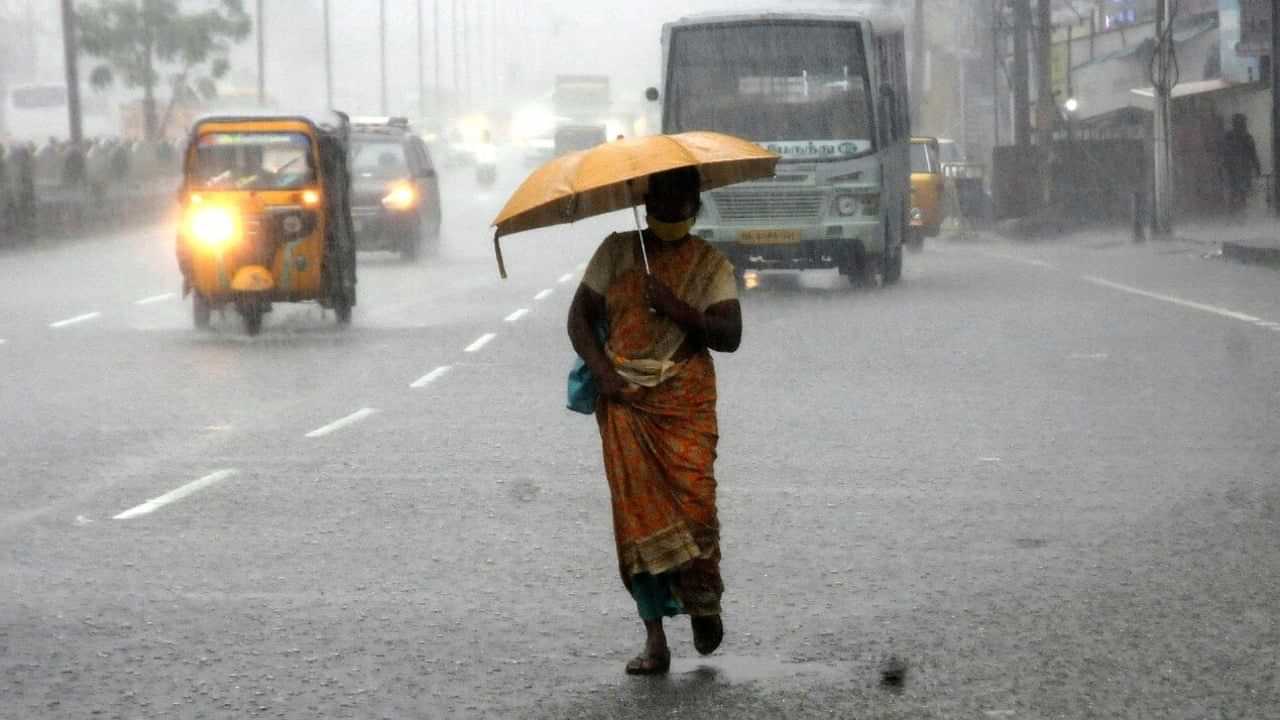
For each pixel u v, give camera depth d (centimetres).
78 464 1617
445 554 1223
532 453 1666
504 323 3023
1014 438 1722
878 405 1970
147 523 1338
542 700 875
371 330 2922
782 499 1420
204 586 1131
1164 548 1213
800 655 953
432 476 1540
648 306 897
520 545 1253
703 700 870
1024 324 2895
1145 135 6488
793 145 3622
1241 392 2028
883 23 3878
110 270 4519
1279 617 1018
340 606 1077
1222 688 877
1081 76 8238
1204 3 7812
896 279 3944
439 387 2170
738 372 2288
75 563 1202
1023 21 6425
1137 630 993
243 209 2845
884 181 3688
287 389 2161
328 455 1659
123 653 970
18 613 1060
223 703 876
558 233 6412
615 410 893
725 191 3622
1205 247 5053
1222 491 1423
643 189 920
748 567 1175
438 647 979
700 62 3647
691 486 887
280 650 975
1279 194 5369
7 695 890
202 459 1641
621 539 895
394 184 4728
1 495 1461
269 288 2844
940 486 1470
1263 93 6169
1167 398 1989
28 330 2942
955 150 7875
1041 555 1200
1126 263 4509
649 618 919
